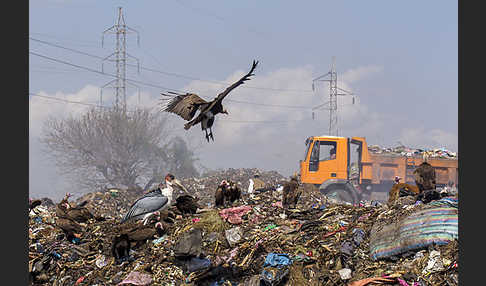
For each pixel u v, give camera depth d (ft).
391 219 33.53
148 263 35.73
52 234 43.78
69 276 36.52
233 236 37.96
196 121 18.49
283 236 36.68
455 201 33.35
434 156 84.17
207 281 32.45
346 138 83.35
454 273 27.09
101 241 41.14
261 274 31.07
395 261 30.60
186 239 34.37
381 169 83.30
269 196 55.77
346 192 81.71
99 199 81.35
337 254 32.27
